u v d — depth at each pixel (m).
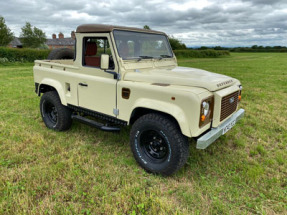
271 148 3.96
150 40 3.75
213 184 2.89
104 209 2.39
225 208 2.47
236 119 3.38
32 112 5.43
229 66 19.03
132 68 3.33
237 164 3.33
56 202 2.48
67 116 4.22
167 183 2.90
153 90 2.85
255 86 9.17
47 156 3.45
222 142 4.08
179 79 2.98
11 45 47.75
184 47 42.44
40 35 42.56
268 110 5.93
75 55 3.78
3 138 3.96
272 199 2.64
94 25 3.37
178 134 2.76
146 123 2.93
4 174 2.93
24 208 2.38
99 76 3.47
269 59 30.36
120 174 3.03
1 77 10.70
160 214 2.32
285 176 3.10
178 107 2.67
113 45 3.19
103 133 4.32
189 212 2.42
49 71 4.30
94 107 3.62
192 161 3.42
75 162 3.30
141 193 2.66
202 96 2.62
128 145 3.90
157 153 3.09
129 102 3.13
